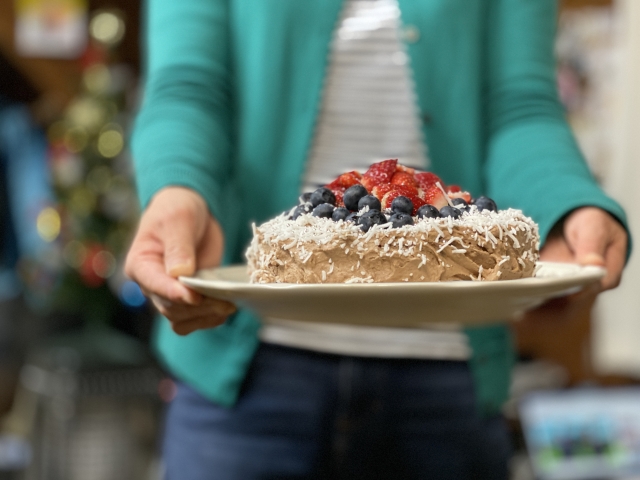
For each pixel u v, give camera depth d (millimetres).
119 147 1417
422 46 903
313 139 917
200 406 909
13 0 1997
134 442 1389
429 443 890
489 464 913
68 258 1401
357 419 885
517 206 847
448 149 916
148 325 1653
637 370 1823
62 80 2023
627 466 1421
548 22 969
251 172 923
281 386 885
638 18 1679
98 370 1392
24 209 1797
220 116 923
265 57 913
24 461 1472
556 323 872
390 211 750
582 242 764
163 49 922
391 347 883
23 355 1722
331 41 914
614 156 1730
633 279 1735
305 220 762
